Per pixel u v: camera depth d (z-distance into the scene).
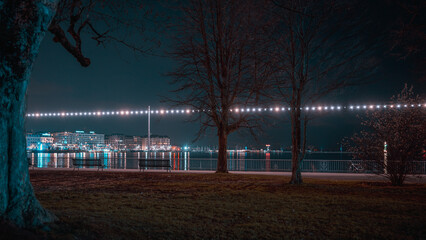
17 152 5.66
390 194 12.37
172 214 8.63
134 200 10.75
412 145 15.80
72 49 9.87
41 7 5.72
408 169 16.14
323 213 8.91
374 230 7.20
